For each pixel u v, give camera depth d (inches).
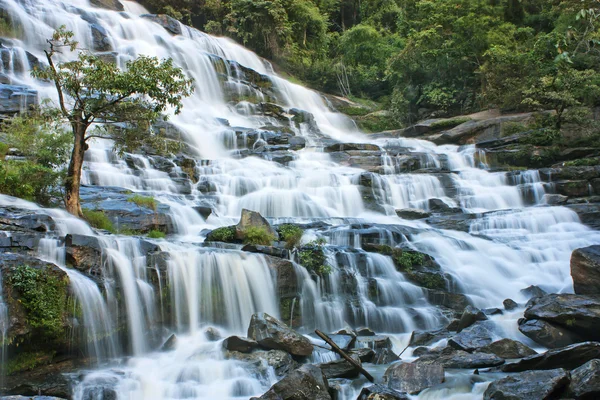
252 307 497.4
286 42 1720.0
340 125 1425.9
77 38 1169.4
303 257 545.6
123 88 547.8
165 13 1647.4
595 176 901.8
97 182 708.7
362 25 1815.9
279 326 427.5
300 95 1476.4
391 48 1736.0
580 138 1052.5
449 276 599.5
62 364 393.1
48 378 368.5
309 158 1001.5
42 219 470.0
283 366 399.2
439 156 1031.0
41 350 385.4
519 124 1138.0
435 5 1525.6
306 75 1713.8
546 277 648.4
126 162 772.6
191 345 441.4
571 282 634.8
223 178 819.4
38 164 577.6
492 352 428.5
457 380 372.5
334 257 564.7
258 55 1706.4
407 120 1476.4
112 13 1343.5
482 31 1430.9
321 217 742.5
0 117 737.6
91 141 775.1
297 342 417.4
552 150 1021.2
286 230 619.5
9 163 567.8
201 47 1427.2
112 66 564.4
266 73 1598.2
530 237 726.5
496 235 741.9
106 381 367.6
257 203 781.3
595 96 1140.5
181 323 468.4
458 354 421.4
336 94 1704.0
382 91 1711.4
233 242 590.6
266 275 510.6
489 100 1338.6
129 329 438.0
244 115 1241.4
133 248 477.4
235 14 1688.0
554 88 1141.1
